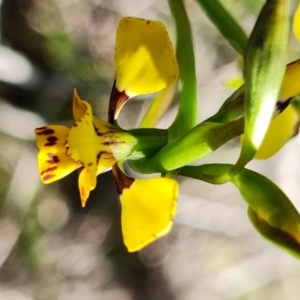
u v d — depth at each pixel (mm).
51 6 304
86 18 312
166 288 374
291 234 119
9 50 284
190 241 381
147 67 125
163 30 123
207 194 375
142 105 309
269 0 108
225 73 321
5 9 293
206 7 136
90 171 116
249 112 111
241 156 114
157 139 124
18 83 293
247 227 385
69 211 348
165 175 121
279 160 358
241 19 315
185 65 131
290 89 121
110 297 363
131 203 117
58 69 304
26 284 351
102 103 311
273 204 120
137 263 371
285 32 108
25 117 305
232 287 387
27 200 336
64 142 122
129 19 123
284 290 395
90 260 360
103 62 313
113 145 122
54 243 352
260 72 109
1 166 325
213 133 118
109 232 356
